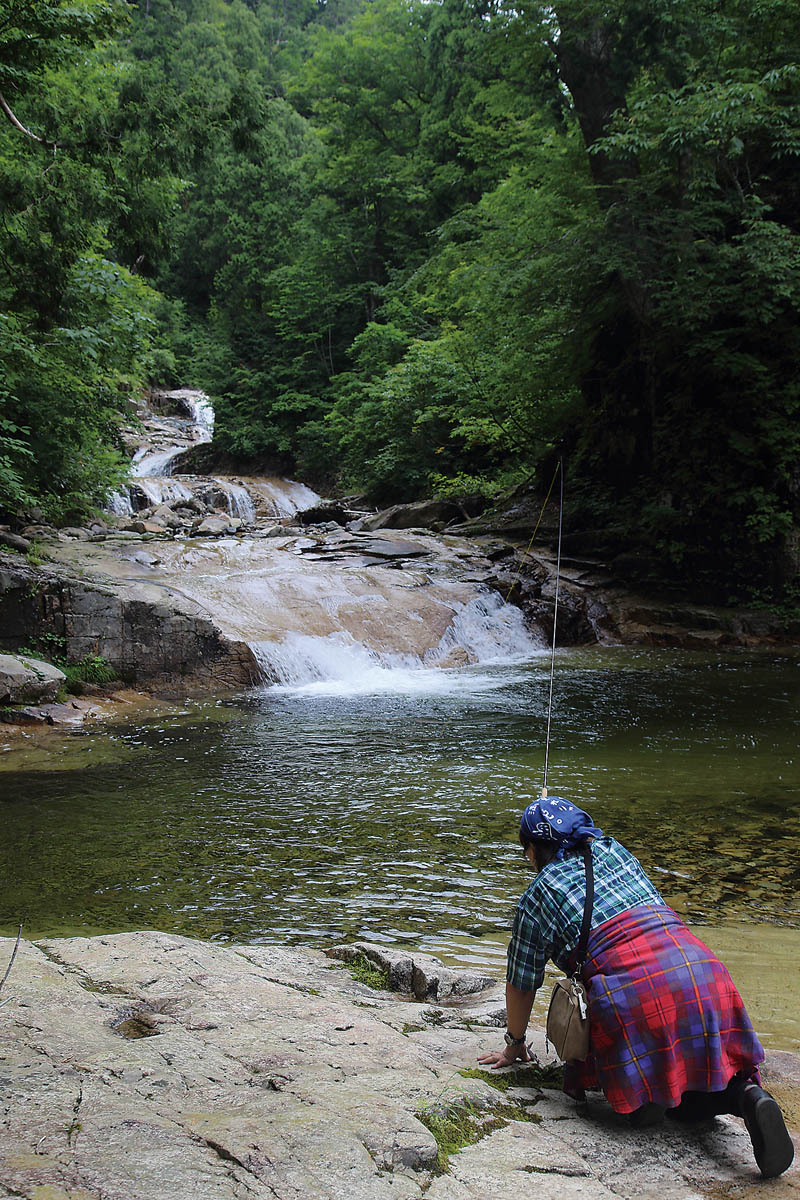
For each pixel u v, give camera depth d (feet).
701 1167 7.81
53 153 42.57
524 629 56.44
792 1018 12.05
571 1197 6.95
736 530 62.18
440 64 134.41
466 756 29.86
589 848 9.09
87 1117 7.41
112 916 17.30
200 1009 10.19
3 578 42.47
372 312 140.87
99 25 41.04
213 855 20.80
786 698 39.88
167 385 167.02
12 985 10.53
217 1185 6.50
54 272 42.57
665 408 66.80
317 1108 7.75
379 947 13.53
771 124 60.44
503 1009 11.49
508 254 69.72
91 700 39.37
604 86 65.00
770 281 59.11
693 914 16.98
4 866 20.13
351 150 145.59
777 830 22.00
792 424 61.41
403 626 50.96
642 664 50.29
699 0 60.03
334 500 105.50
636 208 62.18
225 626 44.27
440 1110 8.00
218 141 45.29
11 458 55.01
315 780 27.12
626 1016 8.08
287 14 295.48
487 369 80.38
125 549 55.47
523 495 78.84
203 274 184.96
